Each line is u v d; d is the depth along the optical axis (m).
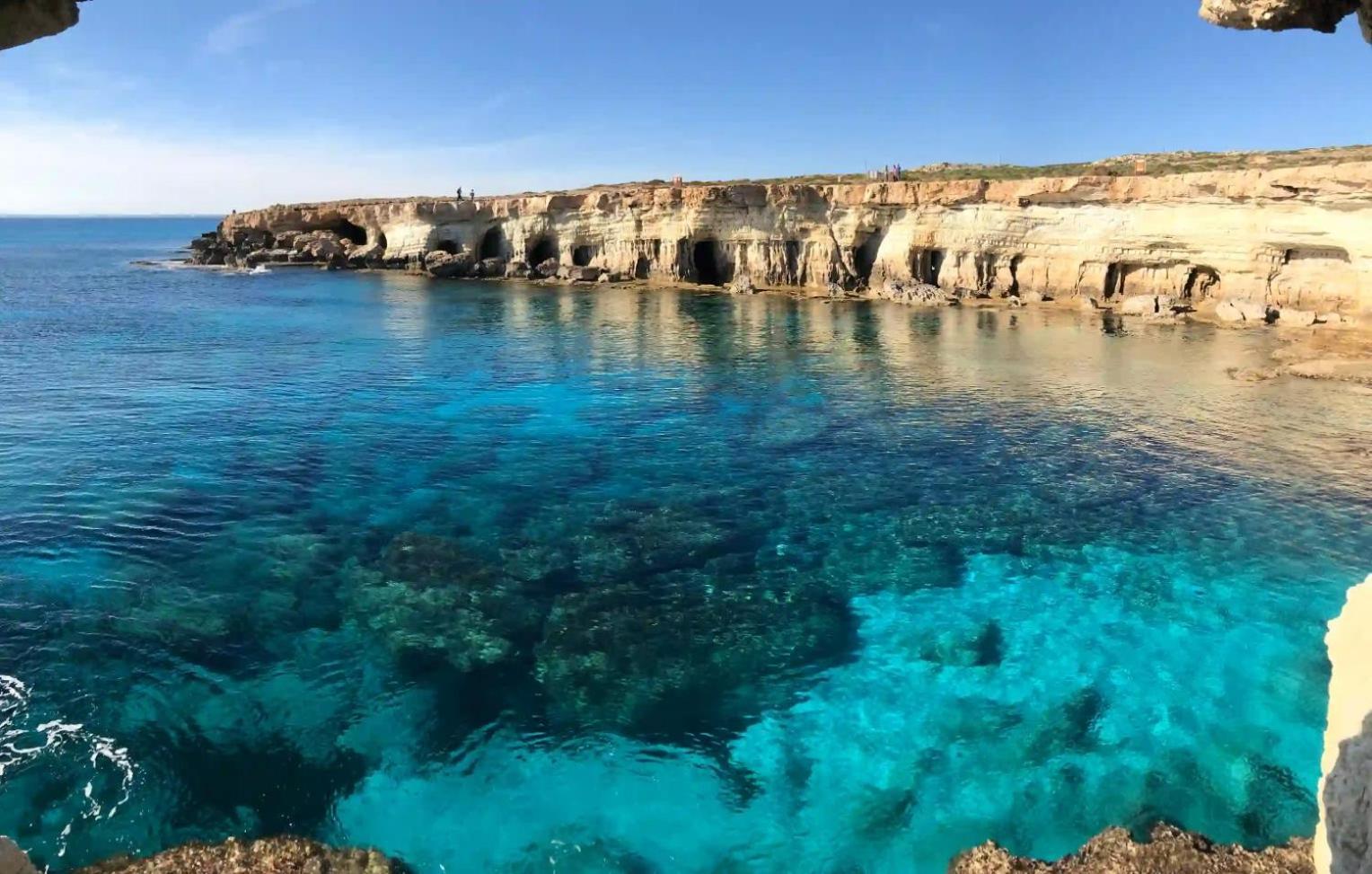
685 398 34.22
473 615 16.47
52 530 19.30
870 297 65.62
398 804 11.51
